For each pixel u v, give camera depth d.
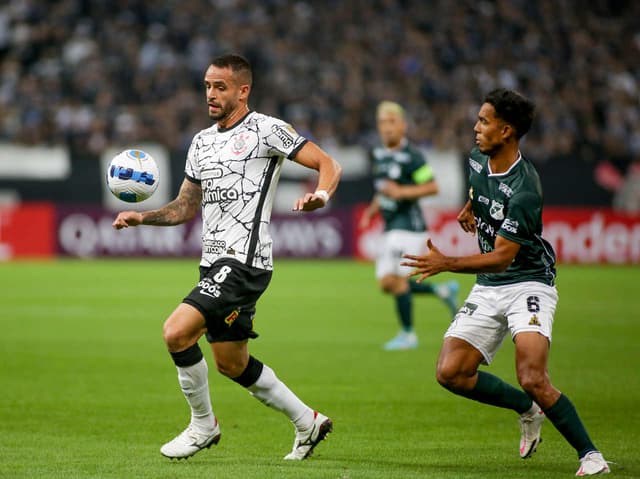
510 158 20.19
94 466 20.64
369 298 58.44
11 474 19.78
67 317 48.72
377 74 100.62
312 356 38.00
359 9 106.31
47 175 81.44
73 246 82.19
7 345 40.09
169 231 83.25
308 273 73.81
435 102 99.38
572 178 84.06
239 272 20.59
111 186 21.56
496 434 24.80
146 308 52.25
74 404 28.55
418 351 39.41
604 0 113.88
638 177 84.75
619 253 84.19
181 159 80.69
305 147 20.62
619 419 26.55
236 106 21.16
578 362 36.66
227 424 26.06
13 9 99.38
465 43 106.38
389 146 40.91
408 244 40.28
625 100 103.44
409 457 21.94
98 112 90.19
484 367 35.97
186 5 102.50
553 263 20.73
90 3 101.31
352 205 84.19
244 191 20.81
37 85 92.06
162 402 28.86
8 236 81.19
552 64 106.94
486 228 20.78
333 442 23.72
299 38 102.38
